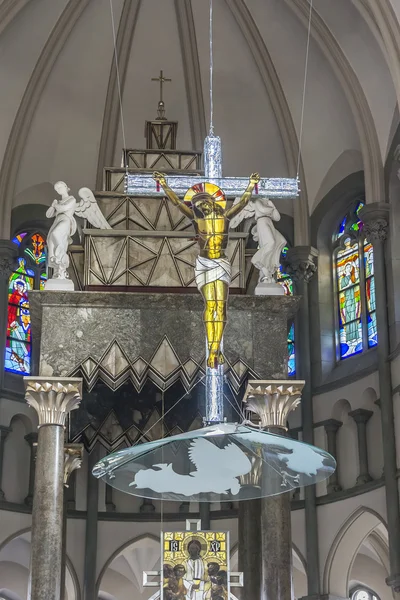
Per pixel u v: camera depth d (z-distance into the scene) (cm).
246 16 2895
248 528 2092
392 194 2750
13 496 2784
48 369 1905
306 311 2916
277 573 1802
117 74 2950
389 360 2642
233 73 2978
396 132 2708
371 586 3162
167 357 1927
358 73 2786
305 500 2758
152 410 2223
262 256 2006
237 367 1933
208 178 1736
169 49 2977
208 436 1488
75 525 2839
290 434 2850
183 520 2884
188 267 2008
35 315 1983
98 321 1938
